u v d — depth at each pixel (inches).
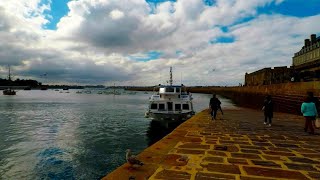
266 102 581.9
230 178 221.5
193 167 250.1
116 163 597.6
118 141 824.9
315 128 531.8
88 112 1734.7
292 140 400.2
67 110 1889.8
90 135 921.5
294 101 952.3
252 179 219.8
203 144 360.5
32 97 4143.7
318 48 1838.1
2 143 794.2
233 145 357.7
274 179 220.8
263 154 307.9
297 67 1758.1
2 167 567.8
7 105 2346.2
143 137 888.3
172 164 259.0
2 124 1184.2
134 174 226.5
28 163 594.6
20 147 743.7
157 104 959.6
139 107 2180.1
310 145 363.3
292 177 226.1
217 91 5285.4
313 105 467.2
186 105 954.1
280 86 1205.7
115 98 4050.2
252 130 500.4
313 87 811.4
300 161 278.2
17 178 503.2
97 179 501.0
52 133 960.3
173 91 996.6
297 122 640.4
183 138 406.6
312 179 221.3
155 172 233.3
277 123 618.5
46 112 1733.5
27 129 1048.8
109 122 1244.5
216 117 751.1
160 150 319.6
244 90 2399.1
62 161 611.8
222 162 269.9
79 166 575.8
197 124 590.9
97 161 612.1
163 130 937.5
